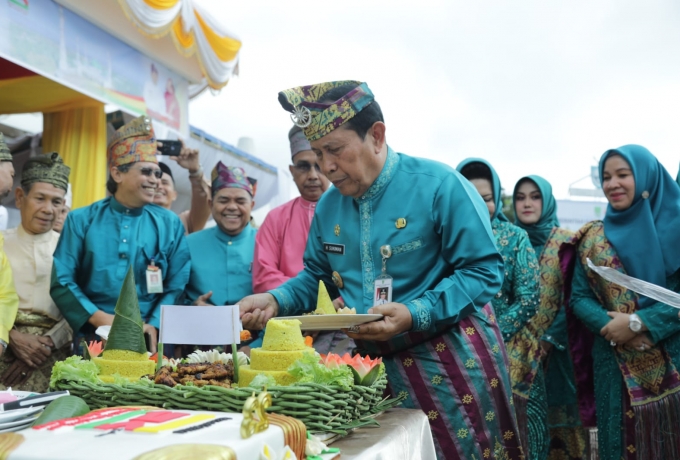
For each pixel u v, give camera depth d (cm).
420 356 203
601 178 329
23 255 321
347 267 218
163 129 499
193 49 479
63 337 322
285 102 198
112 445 94
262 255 344
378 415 172
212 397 134
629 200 314
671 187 319
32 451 92
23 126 525
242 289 359
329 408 136
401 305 185
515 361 345
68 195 376
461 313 192
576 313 327
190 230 481
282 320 156
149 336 317
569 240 362
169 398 138
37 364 305
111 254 330
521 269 347
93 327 312
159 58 488
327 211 227
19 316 310
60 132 482
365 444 138
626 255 308
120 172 339
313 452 121
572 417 398
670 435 285
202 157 597
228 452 91
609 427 306
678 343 289
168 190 452
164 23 427
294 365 143
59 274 312
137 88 466
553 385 400
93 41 421
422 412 180
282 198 742
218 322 161
